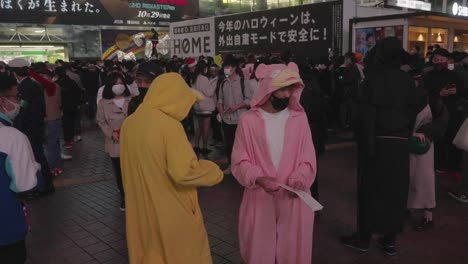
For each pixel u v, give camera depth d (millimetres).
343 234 4332
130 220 2475
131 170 2395
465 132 4668
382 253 3928
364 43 11180
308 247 2766
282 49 13125
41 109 5547
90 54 24328
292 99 2717
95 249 4129
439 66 5785
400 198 3621
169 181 2318
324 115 4629
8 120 2600
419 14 10039
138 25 25750
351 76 9406
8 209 2500
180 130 2320
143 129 2295
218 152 8266
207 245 2529
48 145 6746
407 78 3529
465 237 4238
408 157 3611
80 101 9477
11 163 2480
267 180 2525
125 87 4996
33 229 4637
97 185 6285
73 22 23578
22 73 6516
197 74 7879
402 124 3520
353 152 7918
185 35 17328
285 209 2742
